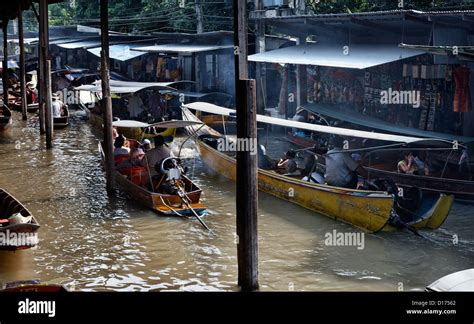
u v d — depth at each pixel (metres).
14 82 38.06
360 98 20.91
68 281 11.04
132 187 15.94
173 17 32.00
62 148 22.80
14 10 30.84
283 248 12.45
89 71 35.91
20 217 11.93
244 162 10.11
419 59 18.23
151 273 11.41
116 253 12.39
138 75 34.09
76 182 17.89
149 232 13.59
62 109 28.27
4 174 18.88
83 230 13.74
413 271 11.14
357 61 18.16
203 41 29.30
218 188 17.20
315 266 11.51
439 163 15.37
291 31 23.48
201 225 14.04
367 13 17.84
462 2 19.86
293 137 21.03
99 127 26.47
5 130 26.20
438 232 13.02
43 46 22.11
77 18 41.34
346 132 15.14
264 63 25.19
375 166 16.25
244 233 10.28
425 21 17.25
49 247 12.73
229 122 23.73
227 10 30.42
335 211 14.00
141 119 25.53
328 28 21.34
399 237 12.89
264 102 24.64
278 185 15.78
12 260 12.02
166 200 15.08
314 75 23.03
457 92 16.56
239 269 10.52
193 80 29.97
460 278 8.31
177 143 23.30
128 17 36.56
